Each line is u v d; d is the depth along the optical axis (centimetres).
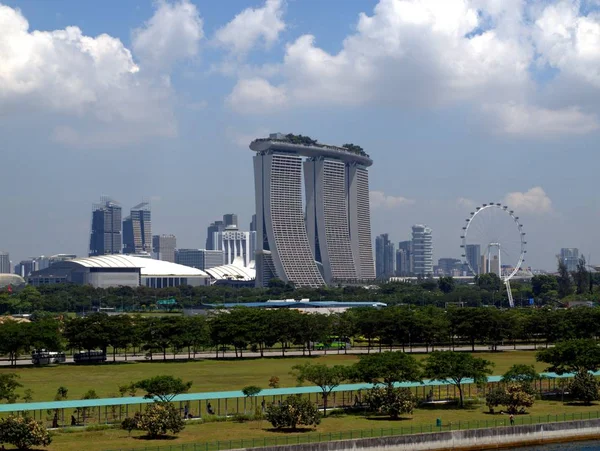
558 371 18525
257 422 15388
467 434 14412
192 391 18512
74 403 15075
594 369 18238
